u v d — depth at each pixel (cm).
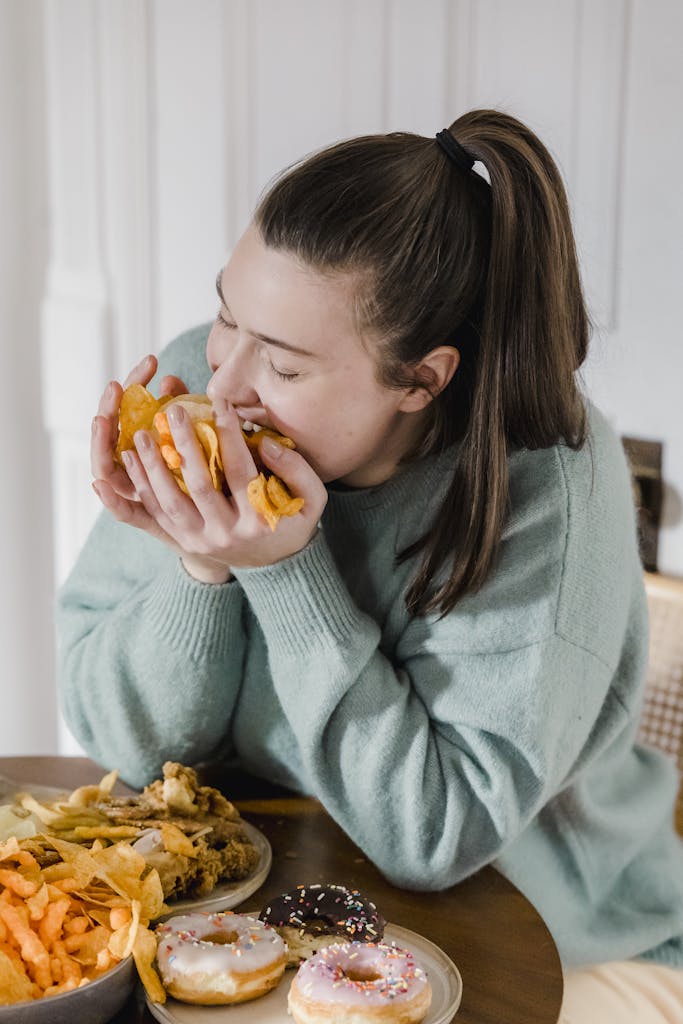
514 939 99
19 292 237
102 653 119
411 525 113
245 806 120
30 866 90
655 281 163
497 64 176
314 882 106
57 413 236
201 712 118
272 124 202
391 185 95
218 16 200
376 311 95
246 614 118
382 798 107
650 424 166
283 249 93
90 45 215
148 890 90
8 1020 78
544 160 102
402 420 109
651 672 151
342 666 105
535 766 107
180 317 218
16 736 255
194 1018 83
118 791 121
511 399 104
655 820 133
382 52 188
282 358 95
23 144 231
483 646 108
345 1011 80
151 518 104
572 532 108
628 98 163
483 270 102
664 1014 123
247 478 96
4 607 248
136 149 216
